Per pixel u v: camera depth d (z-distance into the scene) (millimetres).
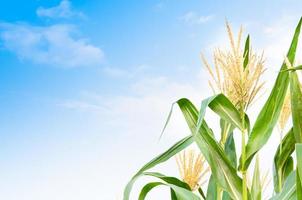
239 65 2436
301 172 1993
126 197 2428
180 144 2529
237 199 2418
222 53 2482
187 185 2627
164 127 2402
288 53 2496
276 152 2699
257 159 2623
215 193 2730
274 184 2674
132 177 2488
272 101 2428
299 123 2426
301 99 2432
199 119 2297
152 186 2633
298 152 2021
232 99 2529
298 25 2467
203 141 2482
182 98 2496
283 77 2443
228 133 2756
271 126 2420
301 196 2025
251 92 2441
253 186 2594
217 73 2533
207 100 2342
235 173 2441
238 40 2451
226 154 2680
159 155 2521
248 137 2443
